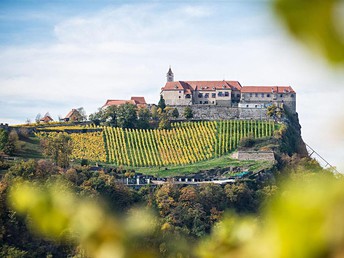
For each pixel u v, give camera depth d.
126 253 2.93
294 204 2.16
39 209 3.18
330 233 2.09
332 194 2.14
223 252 2.68
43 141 155.50
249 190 121.12
